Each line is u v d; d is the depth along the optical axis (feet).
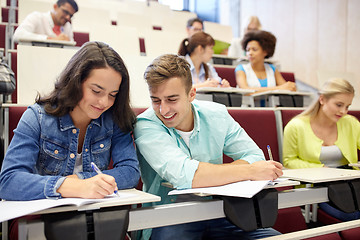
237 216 2.14
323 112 4.48
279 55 13.21
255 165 2.49
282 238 2.27
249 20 10.41
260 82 7.02
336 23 10.41
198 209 2.14
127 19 9.74
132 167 2.59
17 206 1.83
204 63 6.61
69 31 7.59
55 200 1.93
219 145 3.15
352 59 9.86
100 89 2.38
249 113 4.32
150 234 2.90
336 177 2.61
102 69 2.36
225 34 10.73
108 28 7.24
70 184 2.05
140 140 2.79
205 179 2.43
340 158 4.51
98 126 2.72
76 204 1.73
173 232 2.79
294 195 2.46
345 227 2.55
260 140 4.33
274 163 2.52
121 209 1.85
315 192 2.56
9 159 2.27
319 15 11.10
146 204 3.02
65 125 2.59
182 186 2.49
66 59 4.31
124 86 2.67
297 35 12.19
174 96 2.60
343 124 4.64
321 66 11.03
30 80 4.08
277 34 13.38
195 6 17.56
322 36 10.98
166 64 2.60
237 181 2.42
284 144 4.45
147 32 7.70
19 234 1.72
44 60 4.21
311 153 4.34
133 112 2.89
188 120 3.04
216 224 2.84
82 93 2.42
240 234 2.76
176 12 11.79
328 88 4.38
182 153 2.70
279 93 5.43
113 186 2.01
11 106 3.24
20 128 2.43
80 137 2.73
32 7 7.78
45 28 7.20
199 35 6.37
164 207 2.04
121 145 2.78
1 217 1.60
